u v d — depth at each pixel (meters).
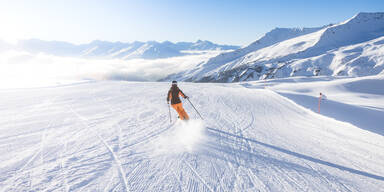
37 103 9.83
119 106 9.37
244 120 7.61
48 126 5.91
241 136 5.60
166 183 3.07
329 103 12.55
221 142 5.01
